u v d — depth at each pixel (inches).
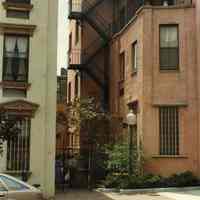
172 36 1031.0
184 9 1027.9
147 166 989.8
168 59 1026.1
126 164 975.0
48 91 893.8
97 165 1059.9
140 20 1050.7
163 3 1127.0
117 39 1225.4
